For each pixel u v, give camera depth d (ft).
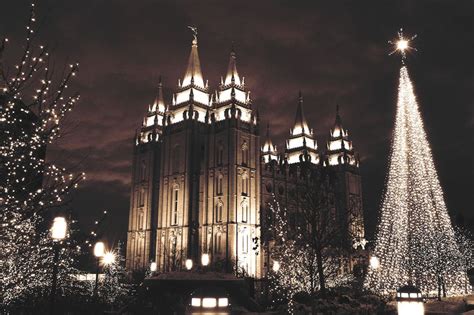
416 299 30.50
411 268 107.96
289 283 146.61
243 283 83.61
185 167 291.38
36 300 78.84
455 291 115.24
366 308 84.28
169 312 72.64
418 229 107.14
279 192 298.15
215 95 303.48
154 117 351.46
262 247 252.01
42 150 49.42
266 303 113.70
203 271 84.43
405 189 106.63
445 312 85.05
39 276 80.79
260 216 272.92
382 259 122.52
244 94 298.76
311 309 84.79
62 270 99.14
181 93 320.70
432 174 104.94
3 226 41.70
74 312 80.59
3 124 41.01
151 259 294.05
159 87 362.12
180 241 278.87
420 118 99.91
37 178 45.03
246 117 291.79
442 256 107.34
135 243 325.01
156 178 330.75
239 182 269.64
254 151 284.82
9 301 70.03
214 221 271.49
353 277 185.47
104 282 133.18
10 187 41.19
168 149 308.19
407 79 97.96
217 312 25.55
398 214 109.19
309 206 137.39
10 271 60.80
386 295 104.63
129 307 76.84
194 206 287.48
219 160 282.15
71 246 72.95
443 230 107.45
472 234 234.17
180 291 77.00
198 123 304.91
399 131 102.42
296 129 372.99
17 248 50.16
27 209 42.22
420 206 106.01
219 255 261.03
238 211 264.52
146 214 323.98
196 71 323.98
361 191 362.12
